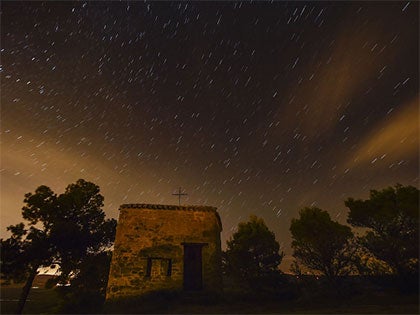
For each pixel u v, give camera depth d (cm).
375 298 945
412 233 1004
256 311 916
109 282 1207
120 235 1304
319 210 1234
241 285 1429
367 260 1066
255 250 1517
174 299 1136
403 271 977
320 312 807
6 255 1293
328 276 1093
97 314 1073
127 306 1094
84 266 1399
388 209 1052
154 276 1231
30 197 1456
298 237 1203
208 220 1403
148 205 1383
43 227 1439
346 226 1145
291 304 1024
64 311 1193
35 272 1352
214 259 1313
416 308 749
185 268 1284
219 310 962
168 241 1314
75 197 1501
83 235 1421
